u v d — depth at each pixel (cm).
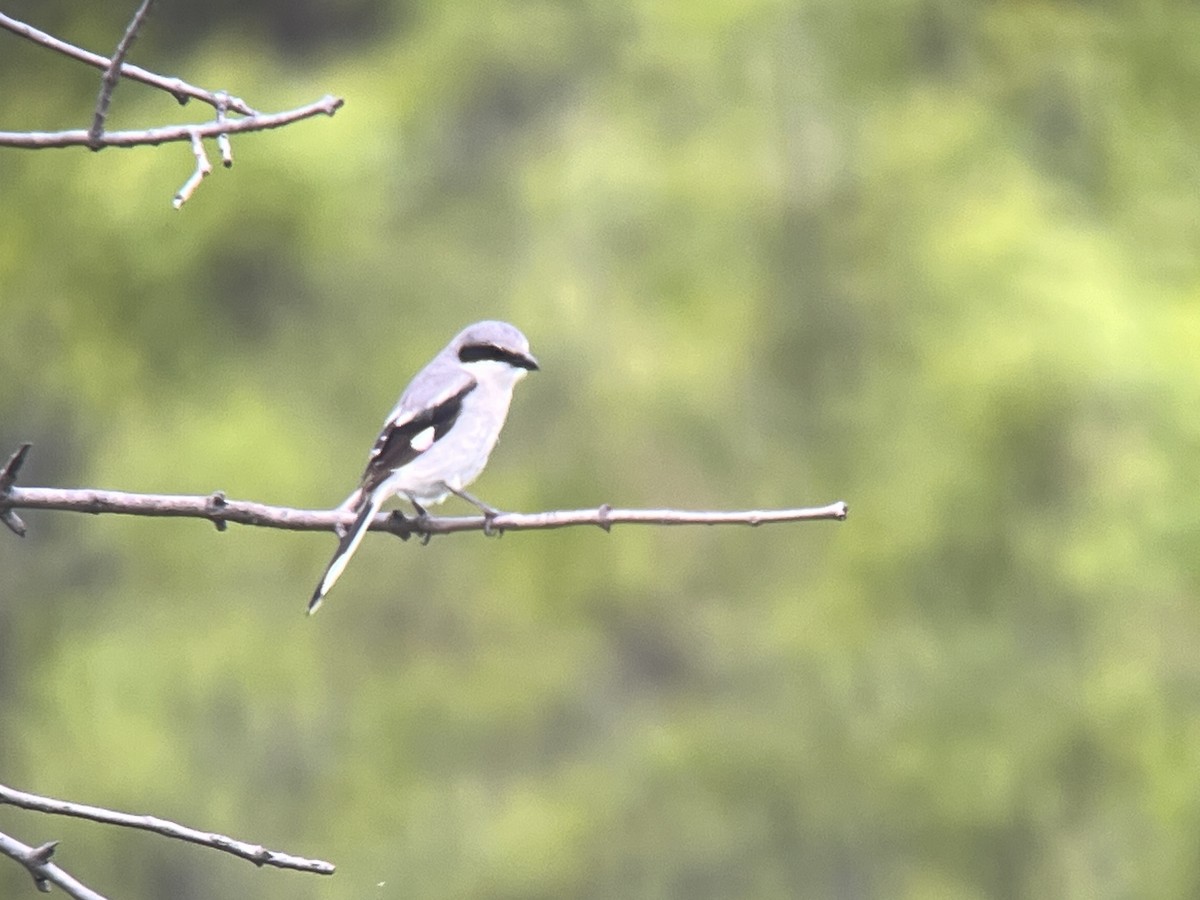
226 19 1722
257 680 1508
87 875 1567
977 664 1377
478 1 1580
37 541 1680
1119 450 1346
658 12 1502
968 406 1351
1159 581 1325
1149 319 1383
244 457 1487
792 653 1427
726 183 1482
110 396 1528
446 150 1595
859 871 1438
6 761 1595
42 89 1608
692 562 1492
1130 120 1522
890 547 1378
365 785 1538
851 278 1457
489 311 1520
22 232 1523
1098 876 1384
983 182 1451
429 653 1548
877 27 1499
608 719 1558
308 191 1486
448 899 1507
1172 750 1350
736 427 1465
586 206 1496
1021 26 1536
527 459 1505
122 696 1522
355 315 1551
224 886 1554
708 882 1483
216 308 1542
